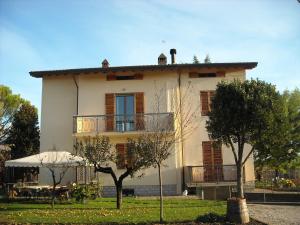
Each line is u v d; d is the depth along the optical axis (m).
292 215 13.71
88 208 15.49
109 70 23.20
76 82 24.30
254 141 15.19
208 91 23.38
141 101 23.45
